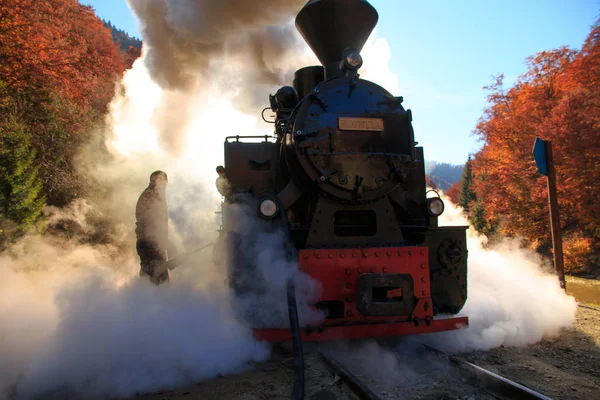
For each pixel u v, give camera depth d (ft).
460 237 15.38
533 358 13.34
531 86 49.11
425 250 14.11
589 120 36.17
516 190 46.29
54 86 47.44
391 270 13.75
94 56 56.80
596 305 21.75
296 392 10.46
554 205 20.62
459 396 10.80
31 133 43.93
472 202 66.85
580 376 11.91
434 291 14.82
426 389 11.22
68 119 48.37
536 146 21.01
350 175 14.78
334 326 13.24
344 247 14.25
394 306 12.96
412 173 17.04
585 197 39.22
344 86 15.93
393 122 15.74
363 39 18.47
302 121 15.11
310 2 17.84
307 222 15.40
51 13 49.96
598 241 41.11
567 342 14.89
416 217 16.25
